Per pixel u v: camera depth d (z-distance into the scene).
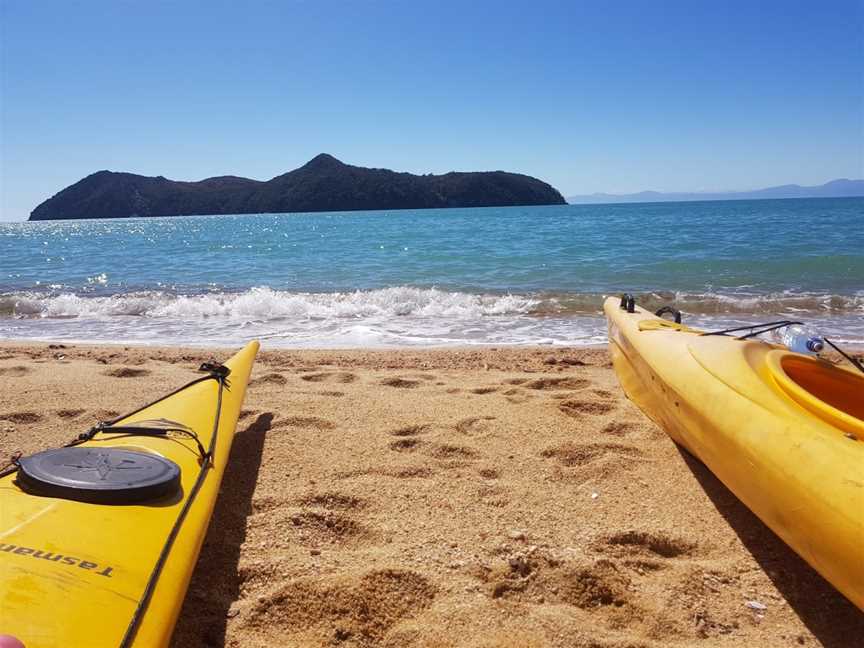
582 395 4.68
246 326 8.86
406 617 2.17
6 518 1.83
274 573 2.38
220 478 2.58
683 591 2.33
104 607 1.60
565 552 2.55
